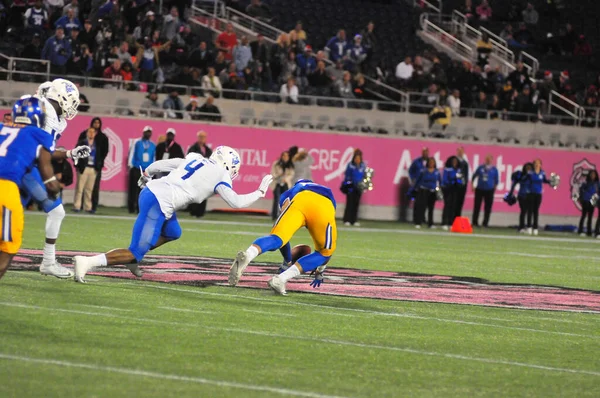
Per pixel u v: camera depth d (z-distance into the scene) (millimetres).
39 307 17453
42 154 17578
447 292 24984
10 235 16766
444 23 75438
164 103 56031
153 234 20953
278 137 58188
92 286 20750
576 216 65062
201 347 15094
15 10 58625
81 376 12727
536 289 27172
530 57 72625
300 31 63531
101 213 48656
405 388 13312
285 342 16031
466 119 63719
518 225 63344
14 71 52625
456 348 16656
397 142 60875
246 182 57500
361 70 65062
